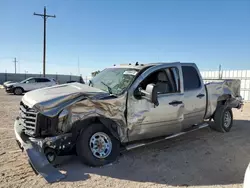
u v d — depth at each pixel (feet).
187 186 12.76
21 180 13.14
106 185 12.71
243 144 20.13
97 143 15.14
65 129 14.15
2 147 18.69
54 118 13.82
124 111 15.69
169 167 15.24
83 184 12.74
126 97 15.75
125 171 14.47
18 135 14.65
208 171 14.73
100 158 15.14
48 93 15.08
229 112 24.57
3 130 24.02
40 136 13.93
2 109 39.24
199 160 16.52
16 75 137.69
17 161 15.90
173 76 18.57
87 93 14.75
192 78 20.16
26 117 14.61
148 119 16.60
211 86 22.31
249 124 28.53
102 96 15.06
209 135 22.81
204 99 21.03
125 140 16.15
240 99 26.30
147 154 17.52
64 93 14.69
